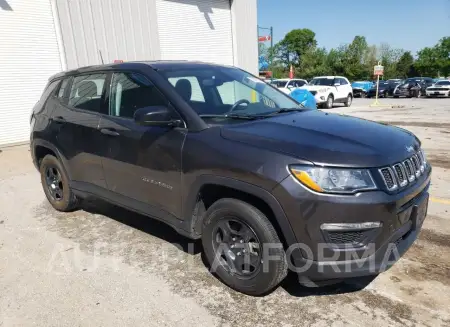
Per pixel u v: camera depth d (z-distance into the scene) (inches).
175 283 119.3
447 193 193.6
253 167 97.8
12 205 197.9
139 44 478.0
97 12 432.5
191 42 545.6
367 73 2333.9
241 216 104.3
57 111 170.7
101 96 150.3
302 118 124.0
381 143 103.6
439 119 498.0
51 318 103.9
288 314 102.7
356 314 101.7
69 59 414.6
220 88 139.6
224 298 110.8
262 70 1306.6
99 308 107.7
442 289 111.3
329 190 90.6
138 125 130.3
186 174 114.2
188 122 117.5
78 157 158.2
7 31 373.7
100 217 175.3
